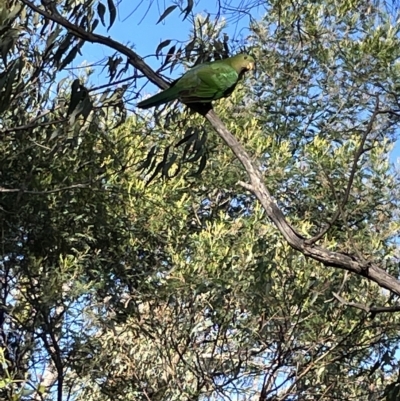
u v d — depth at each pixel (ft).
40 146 19.77
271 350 26.40
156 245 27.66
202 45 14.67
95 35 12.17
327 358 24.91
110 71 13.66
